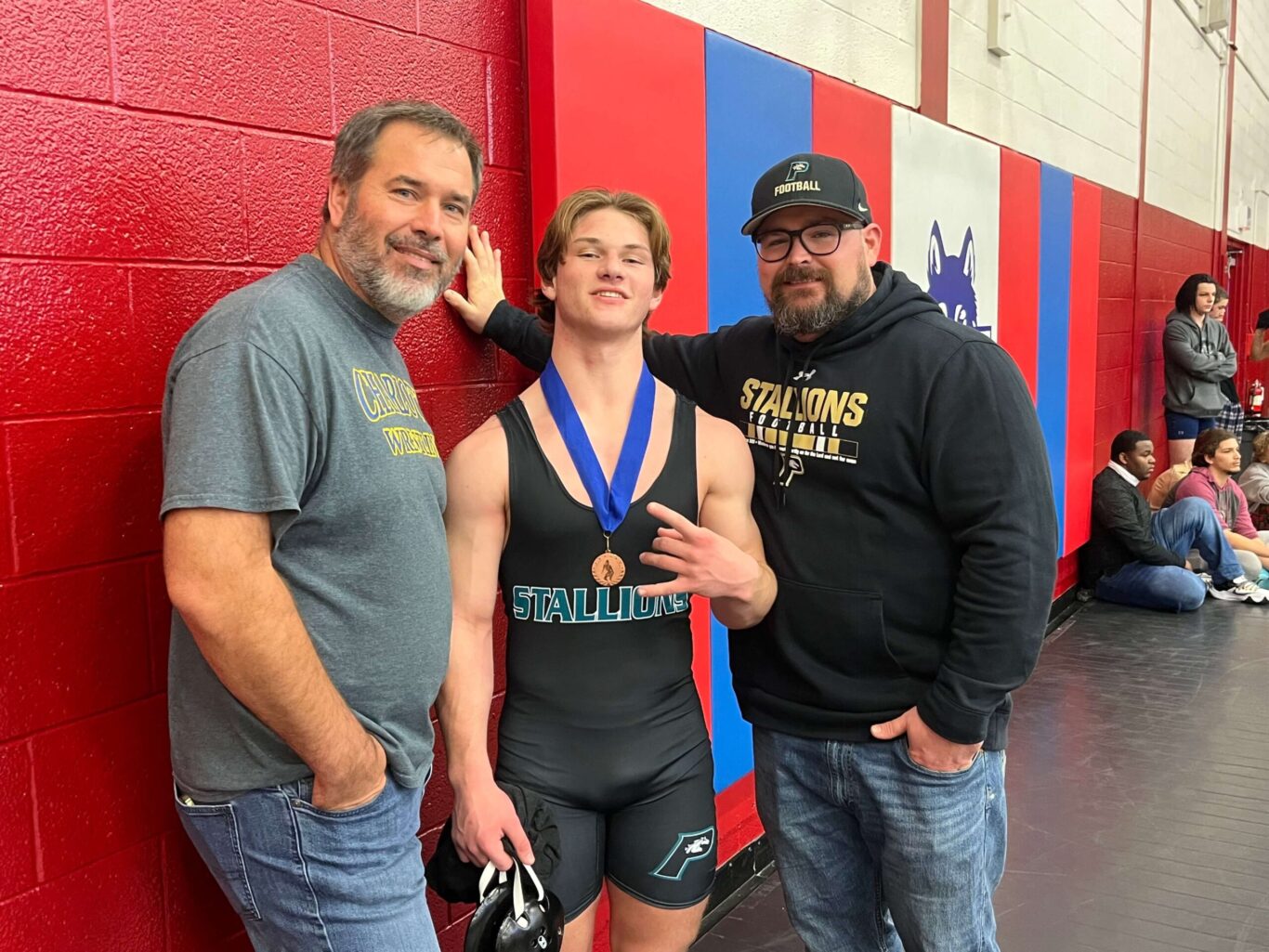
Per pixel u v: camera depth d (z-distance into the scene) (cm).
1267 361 1298
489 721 205
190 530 109
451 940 200
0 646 126
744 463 172
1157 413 764
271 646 112
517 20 203
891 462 164
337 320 129
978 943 171
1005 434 155
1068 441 533
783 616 176
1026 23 480
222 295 150
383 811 129
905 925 175
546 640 160
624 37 214
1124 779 335
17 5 123
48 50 127
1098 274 569
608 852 169
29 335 127
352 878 126
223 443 111
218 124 149
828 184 161
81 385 133
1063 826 302
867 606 168
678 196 235
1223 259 969
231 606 109
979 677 157
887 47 352
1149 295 725
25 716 129
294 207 161
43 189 127
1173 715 395
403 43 178
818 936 189
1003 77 459
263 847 124
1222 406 747
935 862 166
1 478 125
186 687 126
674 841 164
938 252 372
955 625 161
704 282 247
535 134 203
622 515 157
